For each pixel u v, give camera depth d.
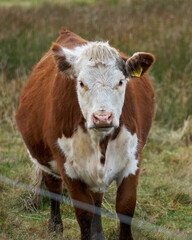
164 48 20.41
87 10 29.94
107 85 8.20
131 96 9.41
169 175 13.80
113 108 8.07
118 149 9.02
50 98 9.85
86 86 8.27
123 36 21.16
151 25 24.03
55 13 28.45
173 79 19.25
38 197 12.17
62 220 11.75
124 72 8.55
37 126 10.56
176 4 29.53
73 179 9.39
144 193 12.84
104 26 23.30
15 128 17.36
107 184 9.32
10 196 12.60
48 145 10.11
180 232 10.85
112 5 32.91
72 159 9.23
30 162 14.61
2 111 18.19
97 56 8.42
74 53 8.88
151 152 15.66
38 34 22.83
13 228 10.70
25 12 28.11
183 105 17.92
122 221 9.17
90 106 8.20
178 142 16.25
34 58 20.28
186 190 12.74
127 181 9.21
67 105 9.14
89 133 8.88
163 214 11.91
